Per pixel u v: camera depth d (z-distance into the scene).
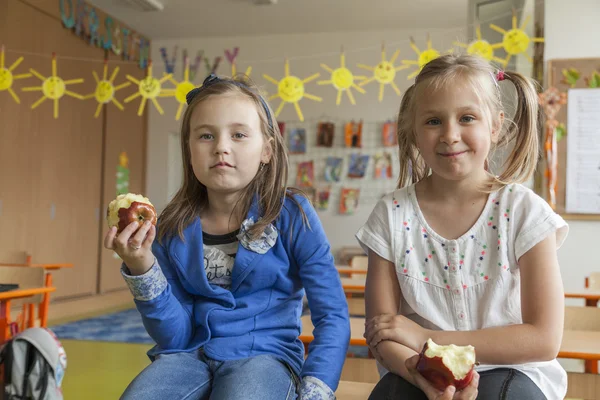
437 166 1.16
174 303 1.20
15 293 2.27
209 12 6.95
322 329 1.19
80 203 6.57
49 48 6.02
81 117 6.56
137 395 1.06
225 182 1.22
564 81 4.14
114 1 6.57
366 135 7.49
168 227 1.30
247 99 1.25
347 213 7.47
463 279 1.19
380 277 1.25
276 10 6.88
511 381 1.05
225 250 1.28
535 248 1.14
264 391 1.05
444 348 0.95
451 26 7.32
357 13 6.94
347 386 1.48
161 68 7.97
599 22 4.12
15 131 5.54
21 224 5.62
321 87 7.62
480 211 1.21
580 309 1.89
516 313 1.17
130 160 7.57
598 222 4.07
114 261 7.22
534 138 1.29
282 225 1.28
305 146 7.61
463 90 1.13
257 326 1.23
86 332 5.05
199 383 1.13
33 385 1.37
